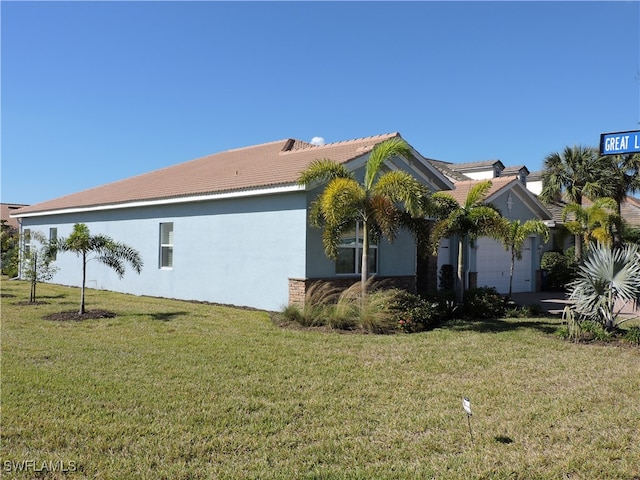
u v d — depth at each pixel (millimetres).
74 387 6445
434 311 11789
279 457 4578
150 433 5051
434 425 5375
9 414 5484
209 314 12953
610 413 5715
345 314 11008
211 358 8094
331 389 6562
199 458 4535
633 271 9906
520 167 28438
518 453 4672
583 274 10594
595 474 4277
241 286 14758
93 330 10445
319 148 17359
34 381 6656
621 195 25000
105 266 20234
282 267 13648
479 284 19875
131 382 6703
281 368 7555
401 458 4586
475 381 7012
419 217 12273
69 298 16516
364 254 11633
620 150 6805
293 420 5469
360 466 4418
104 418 5402
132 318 12008
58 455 4527
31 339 9430
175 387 6516
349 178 11805
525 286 22219
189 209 16609
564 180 25609
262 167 16312
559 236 23312
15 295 17219
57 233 23734
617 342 9648
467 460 4535
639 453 4656
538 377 7242
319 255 13445
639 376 7281
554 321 12547
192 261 16453
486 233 12812
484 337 10227
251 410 5750
